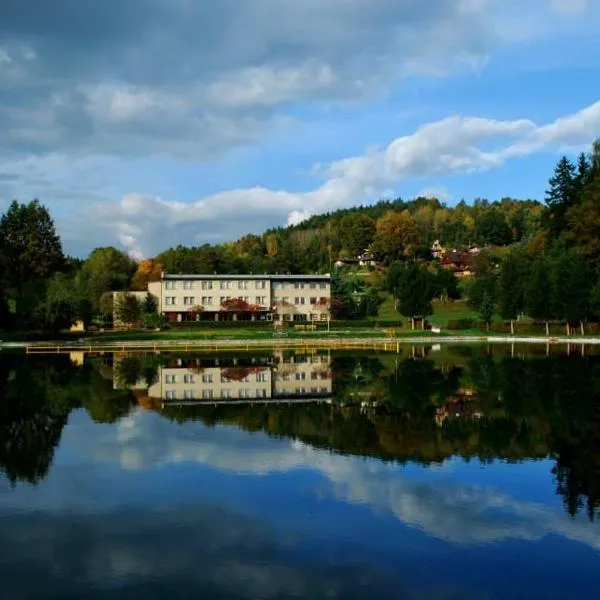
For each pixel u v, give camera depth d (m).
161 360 66.69
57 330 95.50
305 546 16.33
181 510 18.84
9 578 14.62
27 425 31.03
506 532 17.20
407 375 50.88
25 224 105.56
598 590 14.07
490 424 30.47
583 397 38.00
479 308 113.31
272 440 27.53
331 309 134.88
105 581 14.45
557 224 119.06
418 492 20.39
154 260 182.62
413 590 14.06
